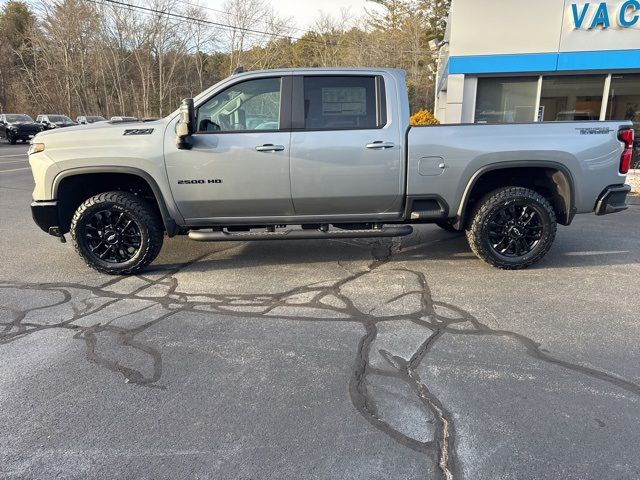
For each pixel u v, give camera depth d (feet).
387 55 135.03
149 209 15.90
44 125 110.32
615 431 8.11
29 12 179.11
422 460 7.50
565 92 39.58
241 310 13.33
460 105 40.78
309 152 14.94
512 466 7.35
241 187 15.20
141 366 10.39
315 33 158.92
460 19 38.68
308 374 10.01
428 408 8.80
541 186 16.76
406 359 10.56
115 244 15.97
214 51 175.01
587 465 7.35
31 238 21.35
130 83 175.42
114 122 16.84
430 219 16.12
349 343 11.34
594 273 15.98
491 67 39.06
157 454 7.72
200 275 16.29
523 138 15.31
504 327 12.05
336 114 15.16
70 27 158.81
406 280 15.55
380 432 8.16
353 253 18.72
